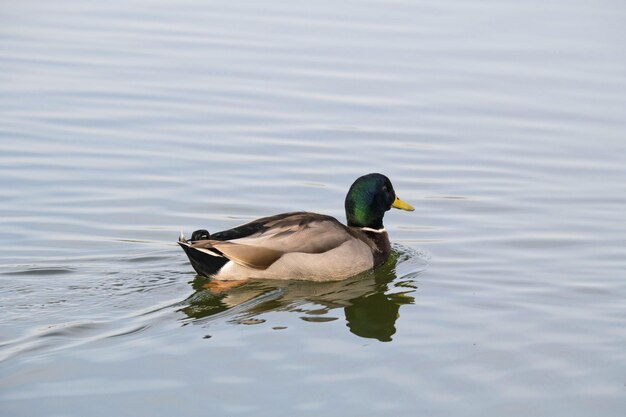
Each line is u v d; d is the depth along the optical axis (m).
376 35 24.16
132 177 17.02
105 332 11.85
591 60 22.81
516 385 10.81
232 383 10.67
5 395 10.27
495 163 18.05
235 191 16.66
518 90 21.19
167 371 10.90
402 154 18.30
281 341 11.80
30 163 17.34
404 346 11.72
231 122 19.36
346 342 11.80
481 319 12.52
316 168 17.61
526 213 16.20
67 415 9.91
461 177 17.50
